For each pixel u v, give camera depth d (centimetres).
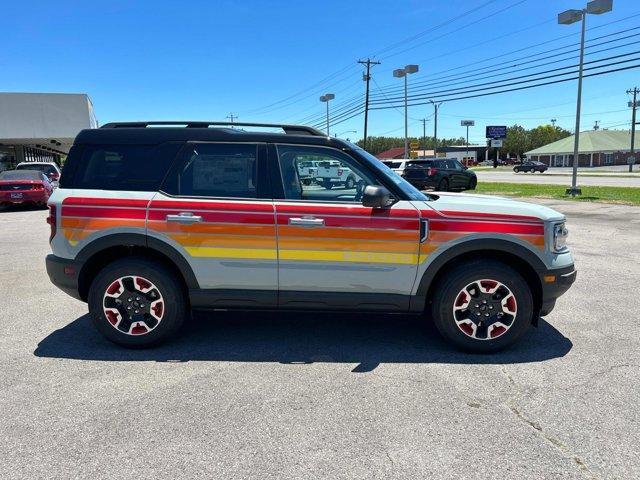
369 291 440
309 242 431
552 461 289
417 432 318
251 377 398
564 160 9306
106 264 468
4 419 332
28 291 652
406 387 380
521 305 434
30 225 1326
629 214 1515
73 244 440
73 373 404
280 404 354
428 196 496
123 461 288
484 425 327
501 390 375
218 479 272
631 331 502
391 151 9806
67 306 588
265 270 437
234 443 305
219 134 446
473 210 432
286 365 421
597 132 9088
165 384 385
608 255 888
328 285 439
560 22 2089
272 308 450
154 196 438
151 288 444
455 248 429
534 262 431
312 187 445
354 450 299
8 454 294
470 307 440
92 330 505
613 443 307
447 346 465
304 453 296
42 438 310
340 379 395
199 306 451
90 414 339
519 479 273
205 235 433
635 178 4153
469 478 273
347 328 515
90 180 447
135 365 420
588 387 380
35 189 1723
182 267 438
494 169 8462
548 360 431
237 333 498
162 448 300
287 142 446
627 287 668
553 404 354
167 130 451
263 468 282
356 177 446
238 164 444
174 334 488
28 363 423
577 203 1845
